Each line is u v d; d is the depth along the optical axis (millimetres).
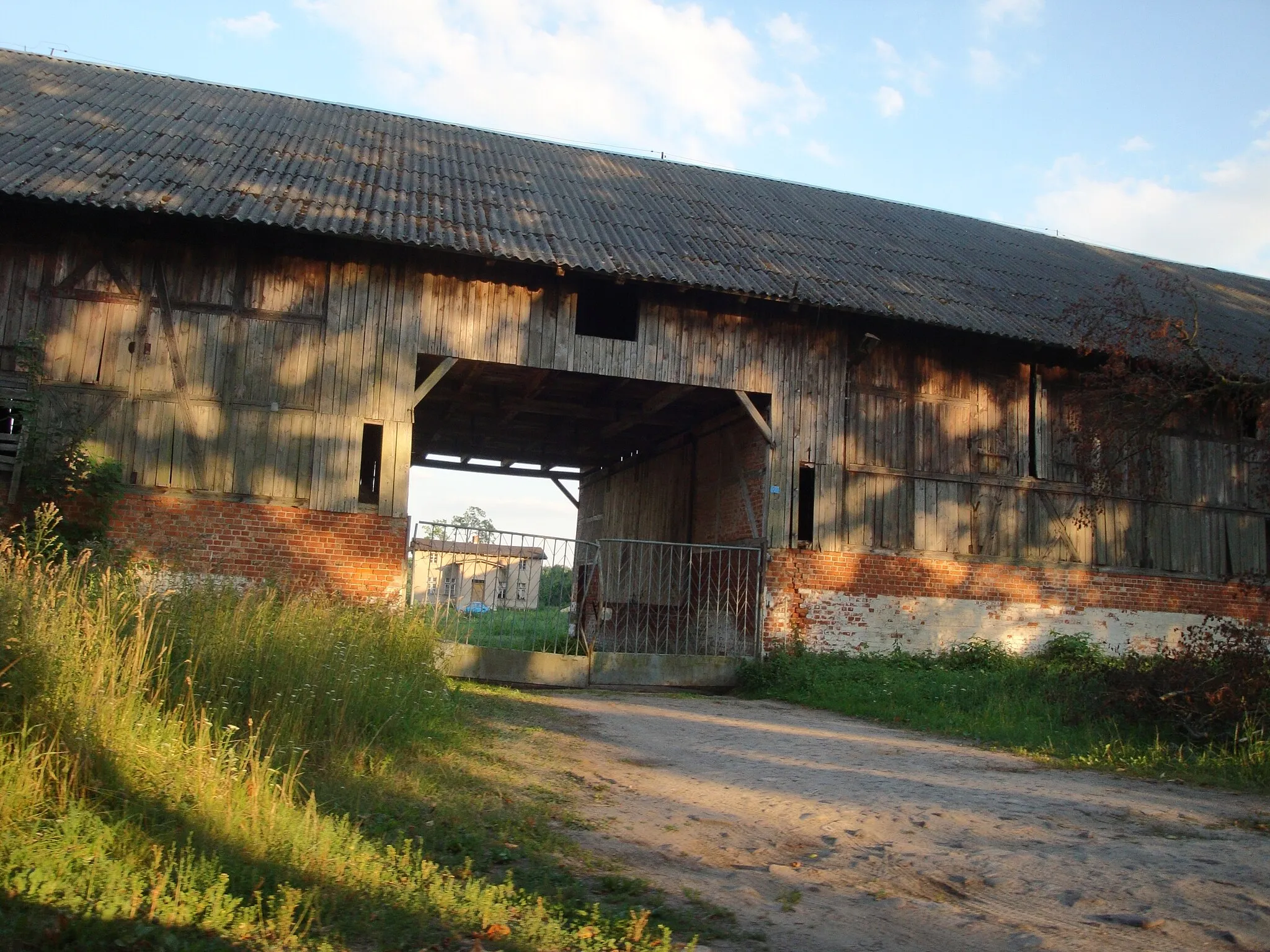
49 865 3789
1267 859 5562
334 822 4953
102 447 12695
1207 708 9578
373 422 13602
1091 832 6141
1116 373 12641
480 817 5699
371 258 13891
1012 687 12719
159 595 7609
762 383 15383
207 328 13250
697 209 17719
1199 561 17547
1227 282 23641
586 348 14484
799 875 5145
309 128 17094
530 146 19609
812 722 11406
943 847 5742
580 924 4062
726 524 16922
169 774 4820
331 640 8070
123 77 17547
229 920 3623
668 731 10109
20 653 4980
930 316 14984
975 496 16344
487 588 15742
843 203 21047
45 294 12805
